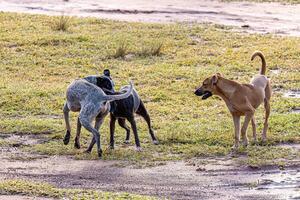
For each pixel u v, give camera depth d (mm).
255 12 37812
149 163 17750
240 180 16516
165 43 30484
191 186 16188
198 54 29156
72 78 26156
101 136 20109
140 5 39062
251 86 18844
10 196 15289
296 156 18047
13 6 37750
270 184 16234
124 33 32062
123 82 25391
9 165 17766
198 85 25031
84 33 31969
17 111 22406
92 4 38906
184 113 22203
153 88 24656
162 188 16078
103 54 29016
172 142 19516
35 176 16938
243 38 31500
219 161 17859
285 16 36844
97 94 18062
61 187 16172
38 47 29766
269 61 27766
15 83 25281
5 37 30906
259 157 17953
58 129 20547
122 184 16359
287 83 25188
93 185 16297
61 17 33031
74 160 18094
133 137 20031
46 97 23672
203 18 35906
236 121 18797
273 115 21516
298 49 29328
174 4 39688
